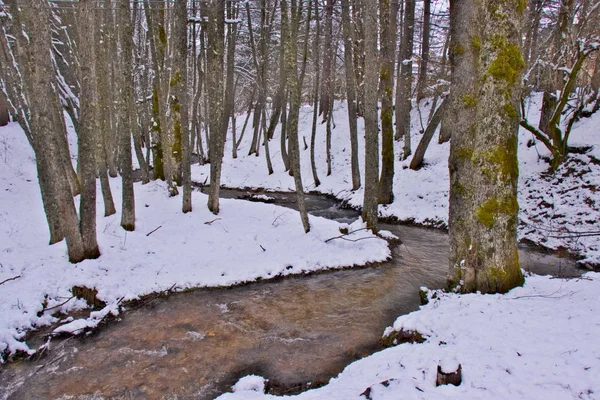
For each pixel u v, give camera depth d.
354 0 15.64
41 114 7.20
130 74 9.28
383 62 13.58
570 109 14.25
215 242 9.88
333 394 3.98
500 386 3.54
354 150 16.94
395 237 11.32
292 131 10.33
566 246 9.95
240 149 26.53
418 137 19.72
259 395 4.35
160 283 7.95
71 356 5.70
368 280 8.63
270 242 10.20
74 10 11.33
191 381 5.10
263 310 7.21
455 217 6.30
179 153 14.03
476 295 5.77
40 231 9.78
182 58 10.42
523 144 14.89
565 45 11.90
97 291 7.34
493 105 5.44
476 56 6.05
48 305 6.86
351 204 16.06
